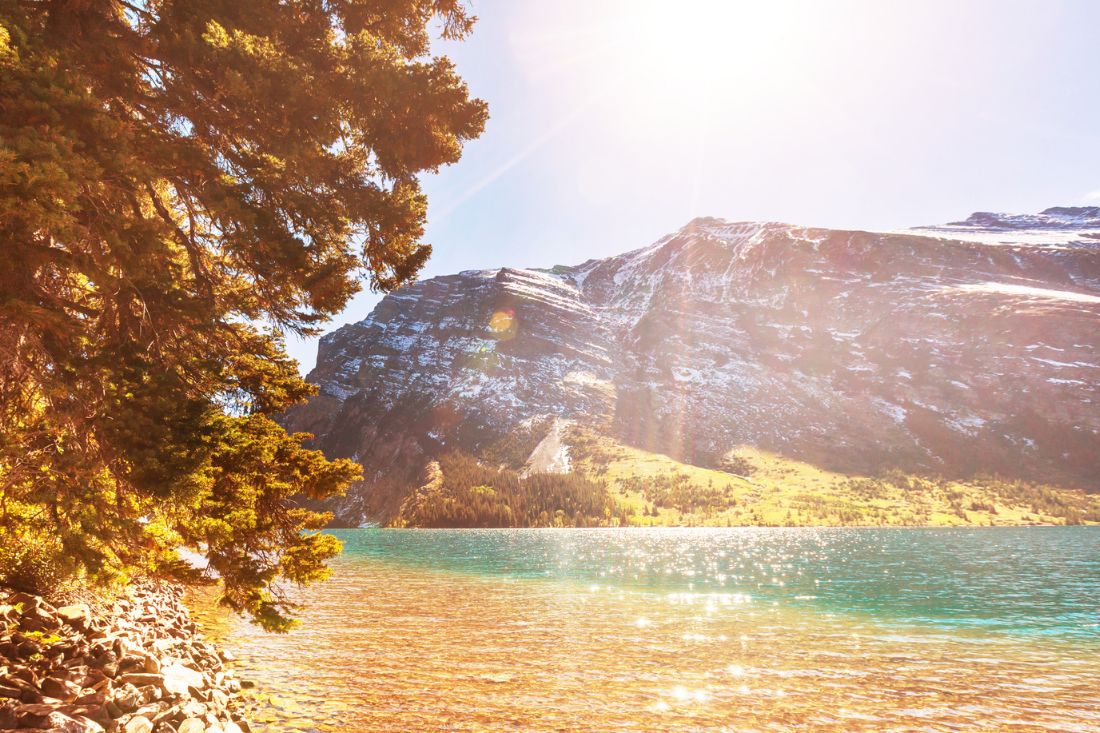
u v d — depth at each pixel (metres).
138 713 9.47
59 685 9.38
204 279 10.94
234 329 12.49
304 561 12.11
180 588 32.75
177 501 9.02
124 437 8.27
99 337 9.30
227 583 11.07
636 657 20.48
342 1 13.02
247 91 9.38
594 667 19.00
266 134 10.46
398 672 17.92
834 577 53.59
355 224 11.91
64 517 9.30
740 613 31.23
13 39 7.66
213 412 9.29
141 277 8.28
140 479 8.44
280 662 18.67
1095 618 30.77
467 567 63.84
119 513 9.39
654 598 37.19
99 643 12.09
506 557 82.00
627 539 154.50
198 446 8.80
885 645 23.27
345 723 13.25
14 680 8.81
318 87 10.15
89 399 8.42
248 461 10.93
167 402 8.62
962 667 19.66
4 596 12.84
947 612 32.72
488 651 21.14
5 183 6.45
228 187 9.70
